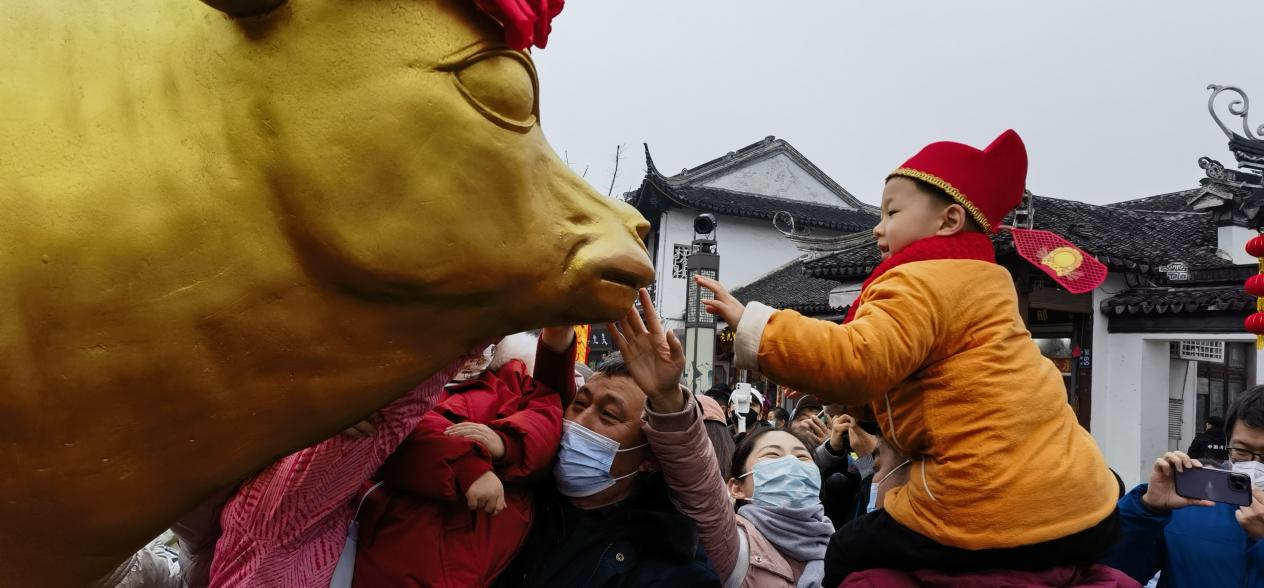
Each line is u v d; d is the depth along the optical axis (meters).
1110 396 9.59
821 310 13.15
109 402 0.95
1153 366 9.54
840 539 1.81
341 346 1.00
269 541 1.38
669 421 1.68
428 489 1.48
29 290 0.90
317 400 1.02
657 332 1.67
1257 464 2.30
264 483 1.36
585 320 1.10
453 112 0.95
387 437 1.35
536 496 1.82
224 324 0.95
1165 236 11.58
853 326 1.49
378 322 1.00
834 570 1.82
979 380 1.54
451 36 0.96
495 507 1.49
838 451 3.19
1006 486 1.49
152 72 0.96
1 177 0.90
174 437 0.99
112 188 0.92
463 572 1.56
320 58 0.93
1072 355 9.88
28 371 0.92
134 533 1.03
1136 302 9.39
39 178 0.91
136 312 0.93
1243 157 8.18
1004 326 1.60
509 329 1.09
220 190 0.94
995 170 1.70
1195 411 10.88
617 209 1.12
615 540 1.76
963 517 1.52
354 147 0.93
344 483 1.36
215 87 0.95
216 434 1.00
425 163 0.95
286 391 1.00
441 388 1.37
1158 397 9.55
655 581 1.71
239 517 1.39
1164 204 15.23
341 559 1.55
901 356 1.48
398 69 0.94
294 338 0.98
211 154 0.94
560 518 1.79
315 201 0.93
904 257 1.66
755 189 21.92
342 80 0.93
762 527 2.30
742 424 4.99
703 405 2.52
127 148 0.93
